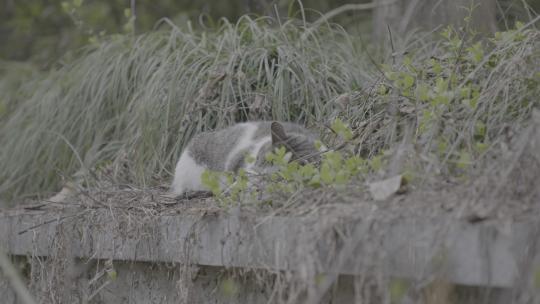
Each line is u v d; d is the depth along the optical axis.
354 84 10.67
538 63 7.29
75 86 12.26
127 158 10.75
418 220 5.61
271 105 10.55
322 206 6.35
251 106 10.49
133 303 8.06
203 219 7.06
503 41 7.66
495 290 5.52
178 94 11.01
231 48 11.50
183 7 17.88
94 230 8.20
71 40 17.16
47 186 12.02
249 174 7.50
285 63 10.84
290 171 6.89
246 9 14.93
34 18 19.12
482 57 7.73
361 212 5.92
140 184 10.19
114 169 10.61
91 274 8.45
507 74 7.25
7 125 12.88
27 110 12.99
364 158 7.91
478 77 7.73
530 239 5.21
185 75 11.16
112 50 12.66
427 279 5.50
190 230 7.18
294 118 10.65
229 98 10.90
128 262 8.12
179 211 7.64
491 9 10.04
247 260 6.63
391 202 6.00
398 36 10.95
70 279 8.44
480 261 5.37
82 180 10.59
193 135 10.80
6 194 12.26
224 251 6.86
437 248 5.48
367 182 6.51
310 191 6.75
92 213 8.30
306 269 5.96
